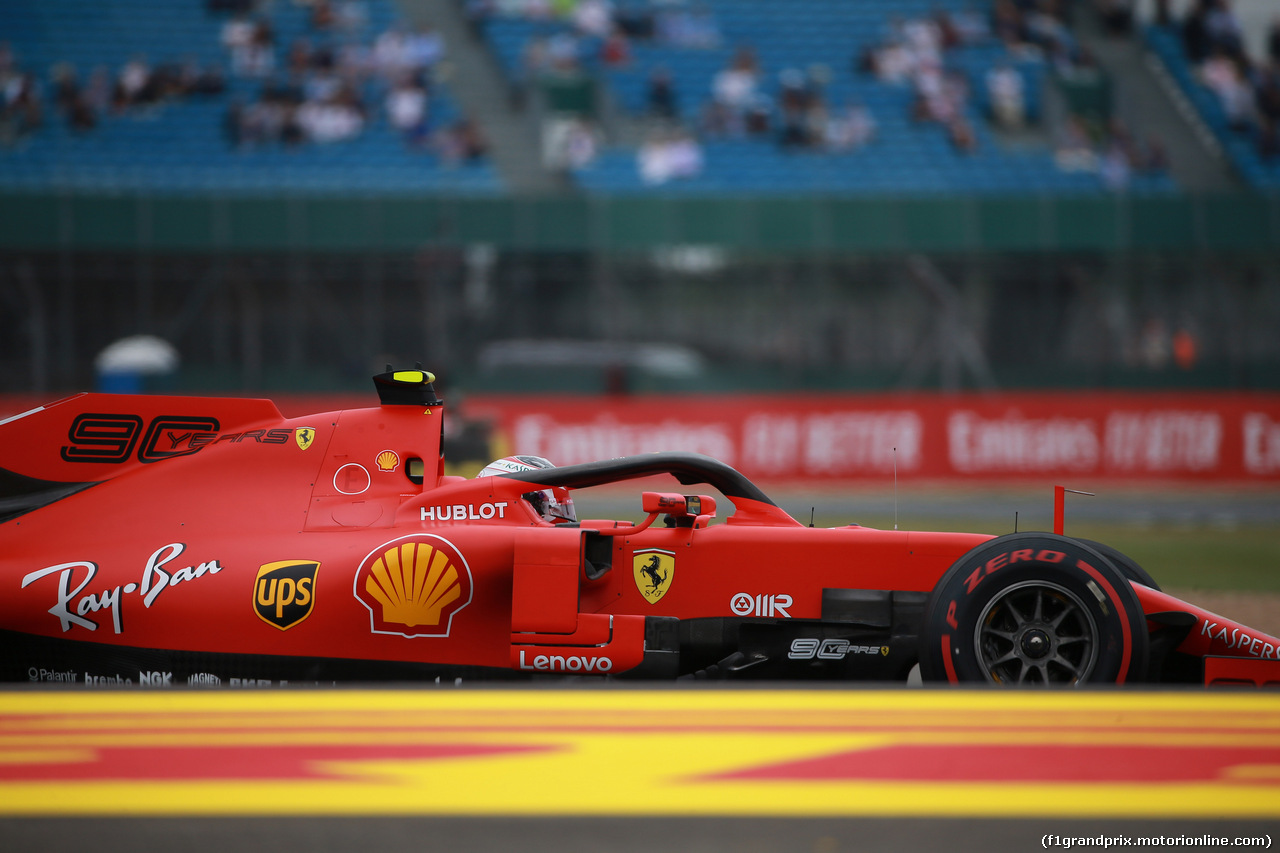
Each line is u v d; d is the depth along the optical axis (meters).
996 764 10.05
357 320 66.00
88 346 63.94
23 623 15.11
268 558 15.24
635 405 65.88
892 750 10.34
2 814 9.08
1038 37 91.50
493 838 8.70
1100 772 9.93
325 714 11.21
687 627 15.20
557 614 14.62
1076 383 68.38
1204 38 92.88
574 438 65.69
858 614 14.98
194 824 8.93
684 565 15.31
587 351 67.62
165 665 14.98
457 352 66.75
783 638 15.20
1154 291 68.38
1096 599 13.52
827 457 65.38
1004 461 65.12
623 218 67.62
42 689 11.95
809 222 68.44
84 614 15.04
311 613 14.88
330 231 65.56
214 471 16.16
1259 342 68.31
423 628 14.93
